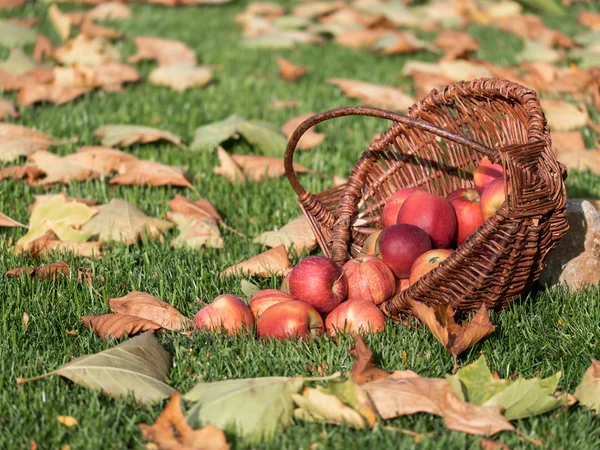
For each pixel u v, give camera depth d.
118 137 2.47
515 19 3.96
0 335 1.77
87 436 1.57
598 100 2.77
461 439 1.56
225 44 3.65
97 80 2.89
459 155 1.98
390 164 2.01
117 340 1.78
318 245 2.09
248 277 1.96
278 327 1.75
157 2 4.27
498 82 1.84
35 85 2.75
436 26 4.02
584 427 1.60
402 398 1.59
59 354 1.73
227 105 2.81
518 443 1.57
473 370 1.61
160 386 1.65
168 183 2.29
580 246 1.94
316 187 2.32
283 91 2.99
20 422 1.60
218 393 1.60
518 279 1.77
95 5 4.12
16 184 2.29
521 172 1.69
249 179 2.37
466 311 1.79
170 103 2.82
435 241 1.87
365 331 1.76
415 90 3.00
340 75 3.21
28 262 2.01
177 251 2.05
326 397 1.57
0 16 3.72
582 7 4.45
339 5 4.18
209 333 1.76
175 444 1.53
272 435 1.57
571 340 1.78
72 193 2.27
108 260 2.01
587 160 2.40
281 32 3.75
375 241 1.91
